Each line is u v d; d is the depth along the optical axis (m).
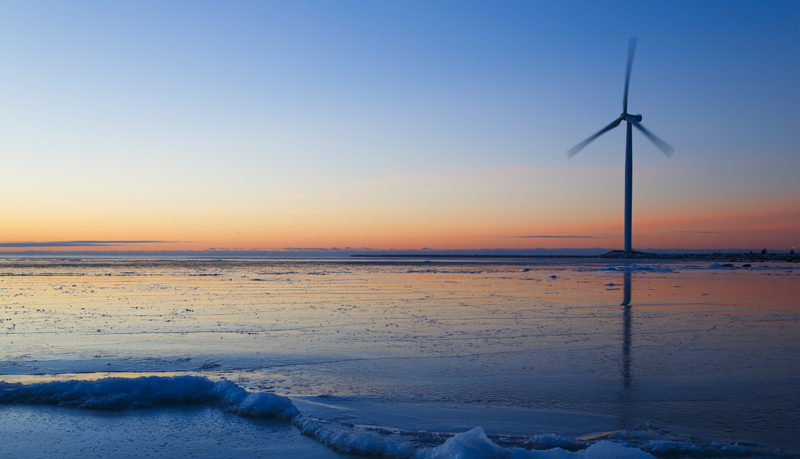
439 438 6.19
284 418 7.02
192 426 6.70
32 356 11.04
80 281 38.88
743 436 6.34
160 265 81.75
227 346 12.41
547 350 11.99
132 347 12.18
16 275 47.62
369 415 7.16
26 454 5.70
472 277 47.84
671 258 132.12
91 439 6.19
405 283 38.06
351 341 13.17
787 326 15.93
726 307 21.36
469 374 9.63
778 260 122.94
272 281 40.22
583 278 46.16
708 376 9.45
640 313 19.25
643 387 8.70
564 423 6.87
